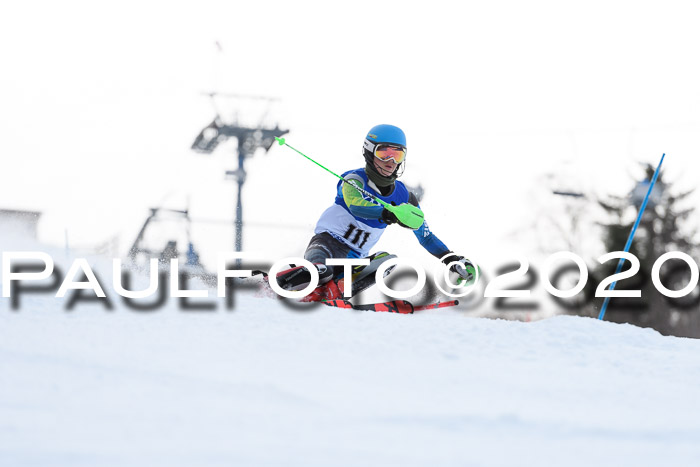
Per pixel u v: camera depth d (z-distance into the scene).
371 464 5.07
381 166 13.49
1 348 7.41
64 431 5.29
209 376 6.93
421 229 13.79
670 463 5.59
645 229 68.94
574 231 69.75
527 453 5.57
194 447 5.12
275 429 5.64
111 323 9.12
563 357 9.45
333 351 8.50
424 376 7.75
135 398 6.16
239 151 55.03
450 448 5.53
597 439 6.05
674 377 8.80
